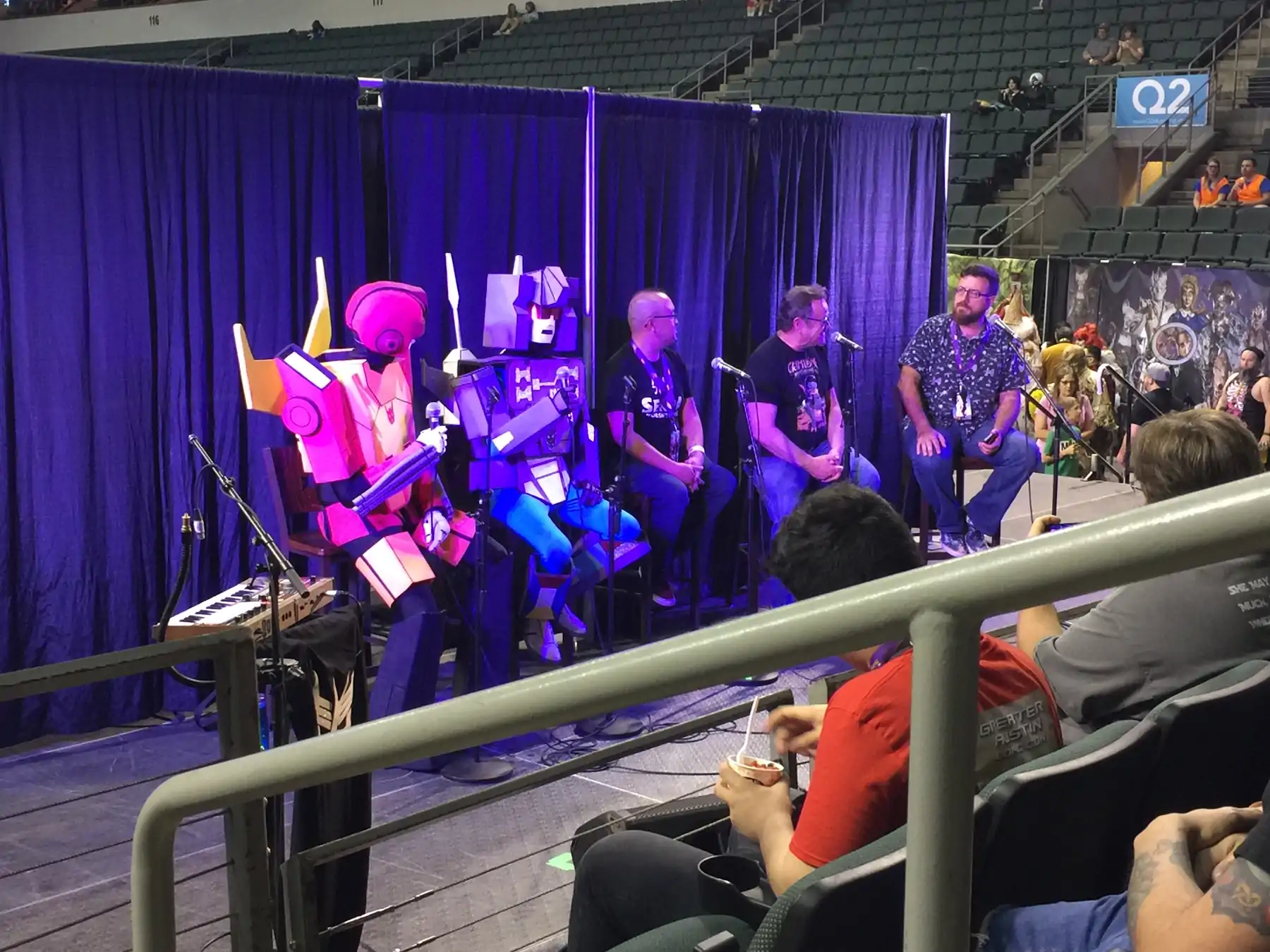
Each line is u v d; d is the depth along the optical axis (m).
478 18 16.73
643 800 3.89
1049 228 10.87
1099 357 8.16
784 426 5.55
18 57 3.95
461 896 3.29
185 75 4.23
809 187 6.00
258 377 4.30
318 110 4.51
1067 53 12.72
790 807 1.76
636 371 5.23
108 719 4.38
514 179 4.98
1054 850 1.46
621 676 0.85
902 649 1.76
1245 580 1.89
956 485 6.28
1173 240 9.59
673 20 15.61
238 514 4.51
